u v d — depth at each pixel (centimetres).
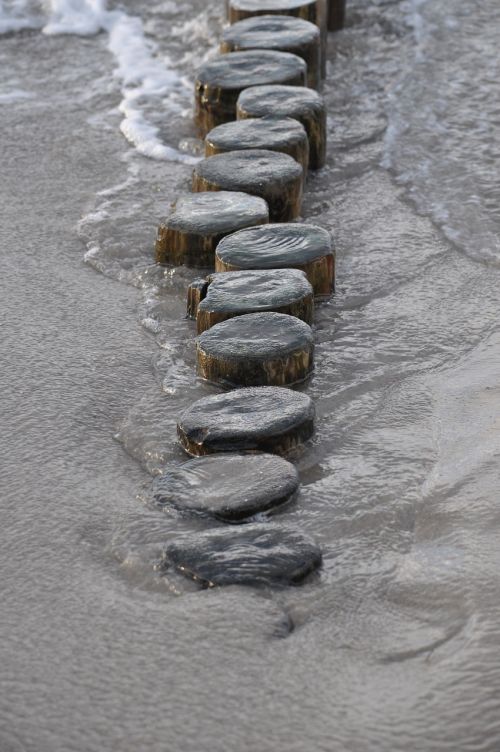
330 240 602
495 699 338
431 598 383
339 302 600
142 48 1012
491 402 503
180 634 370
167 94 910
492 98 872
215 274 580
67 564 408
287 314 544
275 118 741
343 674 351
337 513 433
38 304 605
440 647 360
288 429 465
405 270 635
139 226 690
